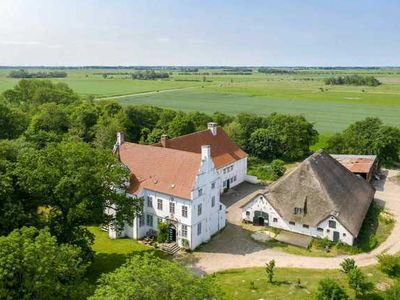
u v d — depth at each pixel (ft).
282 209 229.04
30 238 135.95
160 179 215.92
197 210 207.00
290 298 159.33
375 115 647.56
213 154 290.35
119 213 189.26
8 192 166.71
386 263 181.06
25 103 532.73
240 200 280.31
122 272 112.88
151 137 388.98
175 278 110.73
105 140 358.43
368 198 257.14
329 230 214.90
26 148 242.78
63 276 136.36
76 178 170.81
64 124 417.69
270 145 386.52
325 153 258.37
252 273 182.70
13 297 124.57
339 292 147.95
